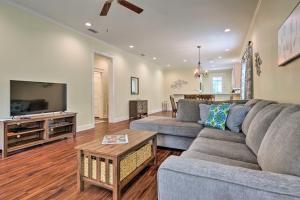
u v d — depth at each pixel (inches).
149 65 343.0
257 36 133.5
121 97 253.6
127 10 132.6
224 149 65.0
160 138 120.8
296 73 67.0
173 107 258.1
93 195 68.7
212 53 267.6
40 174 85.5
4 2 119.0
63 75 161.5
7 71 121.0
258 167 48.9
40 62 141.6
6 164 97.1
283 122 42.8
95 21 152.7
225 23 157.4
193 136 107.8
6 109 120.3
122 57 253.8
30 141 123.3
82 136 160.1
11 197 67.0
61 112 153.5
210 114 110.7
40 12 136.6
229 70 387.9
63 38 161.5
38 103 135.3
